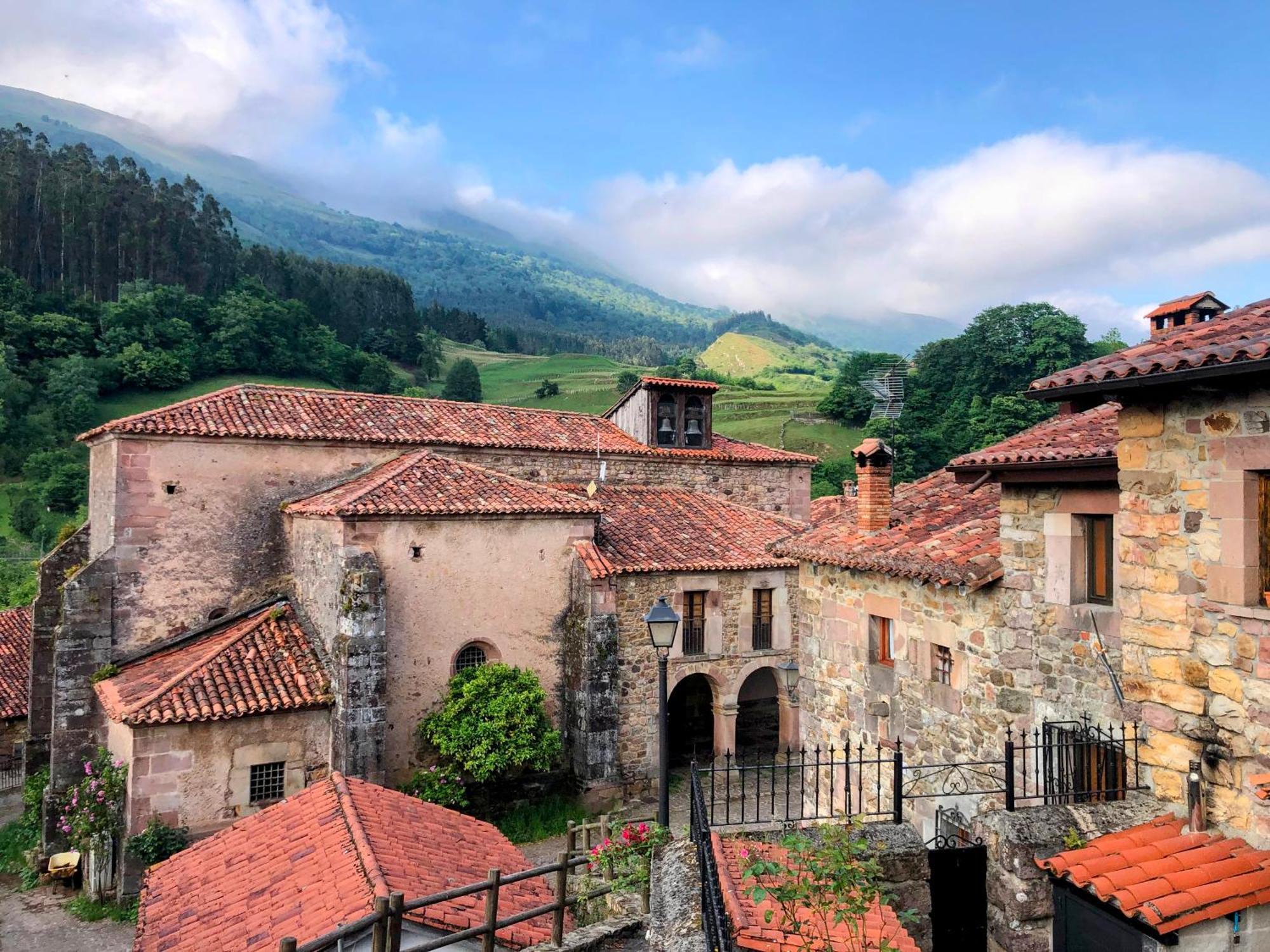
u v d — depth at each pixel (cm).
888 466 1341
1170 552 666
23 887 1603
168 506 1839
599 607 1858
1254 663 601
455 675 1775
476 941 855
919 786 1124
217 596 1883
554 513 1888
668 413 2650
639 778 1973
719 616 2108
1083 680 880
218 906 916
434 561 1758
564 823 1739
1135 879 600
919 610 1150
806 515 2834
